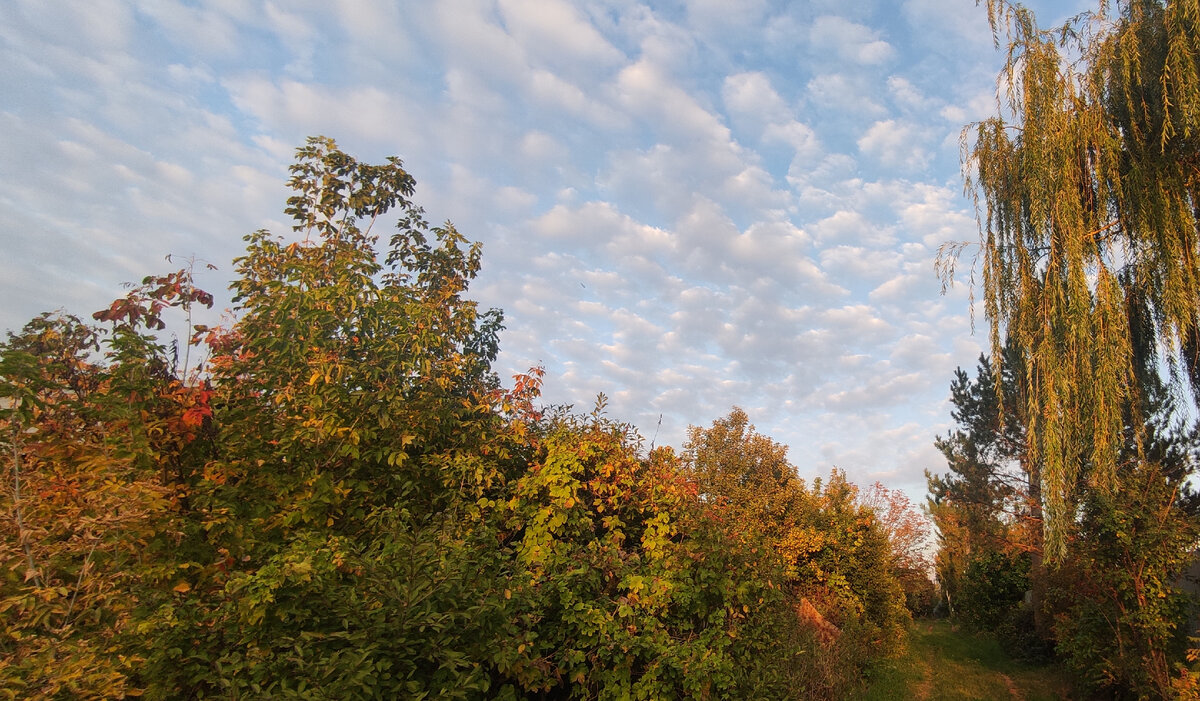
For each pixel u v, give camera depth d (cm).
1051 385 788
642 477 657
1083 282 766
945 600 2962
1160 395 890
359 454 536
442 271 828
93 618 302
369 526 498
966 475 2095
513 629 396
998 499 1938
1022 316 857
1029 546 1566
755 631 597
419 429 592
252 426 505
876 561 1369
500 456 632
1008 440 1898
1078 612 1019
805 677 730
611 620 496
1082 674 976
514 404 686
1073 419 786
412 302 632
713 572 562
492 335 849
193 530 406
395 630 325
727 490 1295
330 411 523
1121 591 843
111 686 258
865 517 1416
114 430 404
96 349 511
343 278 586
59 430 399
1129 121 811
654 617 535
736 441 1409
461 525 503
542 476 579
